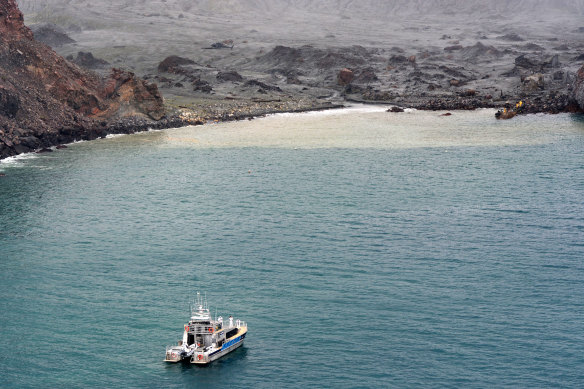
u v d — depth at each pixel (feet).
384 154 475.31
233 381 175.22
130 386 173.88
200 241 279.08
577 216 307.99
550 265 246.68
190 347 188.44
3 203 341.00
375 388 170.30
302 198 349.20
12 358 185.68
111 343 193.88
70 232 292.40
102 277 240.73
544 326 198.70
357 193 358.64
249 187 375.86
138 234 289.33
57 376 178.09
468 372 176.04
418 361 181.57
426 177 396.37
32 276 241.35
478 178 391.86
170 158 467.52
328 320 204.64
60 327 202.90
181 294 225.35
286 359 184.44
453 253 261.24
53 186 379.14
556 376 173.37
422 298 219.20
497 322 201.46
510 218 307.17
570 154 460.55
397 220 306.14
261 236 284.82
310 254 261.65
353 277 237.66
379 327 199.62
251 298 221.05
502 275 237.86
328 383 173.06
